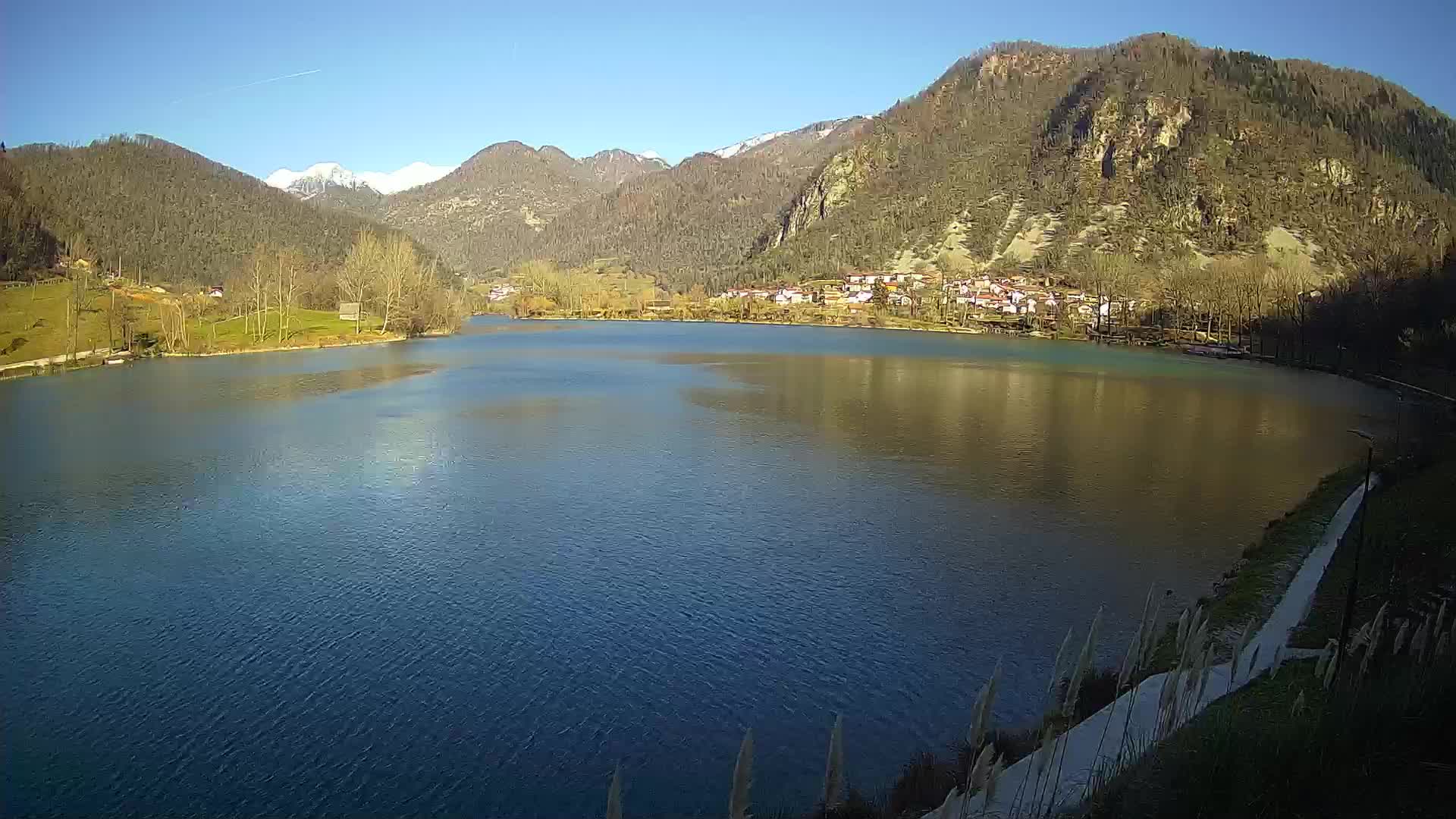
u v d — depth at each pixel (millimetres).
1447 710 14367
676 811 19906
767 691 25422
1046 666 26562
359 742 22797
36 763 21859
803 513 43188
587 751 22453
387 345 149125
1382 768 13492
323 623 30016
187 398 81812
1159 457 56812
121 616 30594
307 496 46438
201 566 35500
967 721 23469
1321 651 22500
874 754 22031
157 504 44688
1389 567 29766
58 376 98812
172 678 26141
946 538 39125
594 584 33688
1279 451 59031
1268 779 13320
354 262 182875
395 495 46688
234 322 150500
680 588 33219
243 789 20875
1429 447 47281
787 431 65938
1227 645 24594
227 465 53656
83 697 25031
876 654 27688
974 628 29484
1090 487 48594
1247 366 120500
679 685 25812
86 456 56000
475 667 26859
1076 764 17062
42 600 31969
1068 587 33125
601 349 145500
